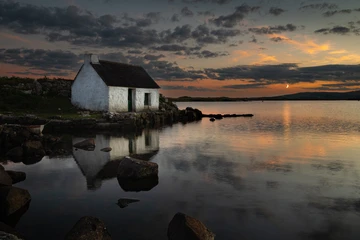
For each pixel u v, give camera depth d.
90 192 10.15
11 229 6.71
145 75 41.94
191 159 15.80
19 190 8.97
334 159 15.95
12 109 30.69
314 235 7.14
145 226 7.56
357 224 7.73
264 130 30.64
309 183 11.34
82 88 35.62
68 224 7.70
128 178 11.84
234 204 9.06
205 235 6.70
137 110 37.69
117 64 39.50
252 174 12.67
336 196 9.85
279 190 10.45
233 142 22.14
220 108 97.38
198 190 10.41
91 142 19.38
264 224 7.70
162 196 9.76
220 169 13.55
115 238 6.96
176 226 6.91
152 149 18.81
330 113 64.44
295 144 21.25
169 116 42.50
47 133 25.30
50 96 37.72
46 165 14.11
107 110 33.78
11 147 18.86
